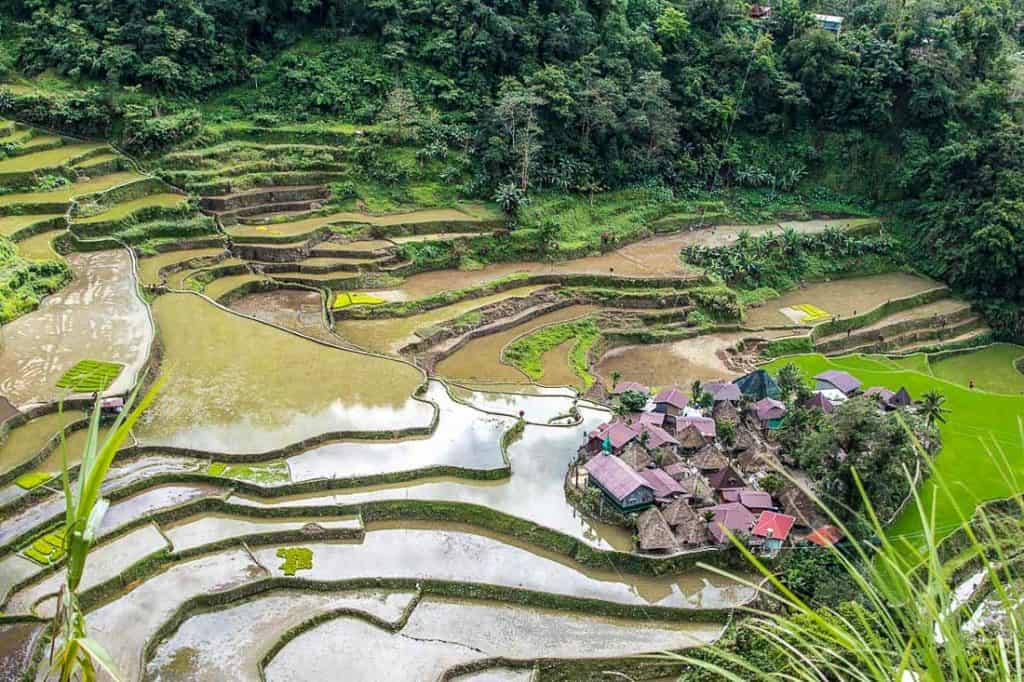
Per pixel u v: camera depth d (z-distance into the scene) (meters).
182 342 59.91
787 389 60.28
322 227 80.50
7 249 64.12
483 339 72.06
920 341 82.62
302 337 62.44
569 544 43.47
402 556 42.56
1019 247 83.06
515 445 52.50
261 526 43.47
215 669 34.81
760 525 44.16
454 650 36.97
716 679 33.62
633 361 72.88
